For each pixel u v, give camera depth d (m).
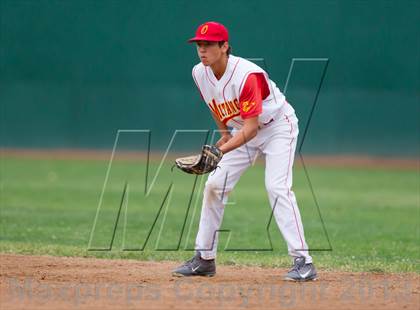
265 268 24.98
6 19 84.56
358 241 33.88
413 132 81.31
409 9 80.56
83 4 84.44
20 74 85.06
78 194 50.50
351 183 60.34
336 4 80.62
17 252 28.11
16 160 74.56
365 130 81.69
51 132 85.56
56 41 84.94
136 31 84.06
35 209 42.97
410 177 65.44
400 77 81.31
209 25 20.81
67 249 29.22
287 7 79.94
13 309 17.33
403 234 36.16
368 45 81.19
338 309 17.78
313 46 80.38
